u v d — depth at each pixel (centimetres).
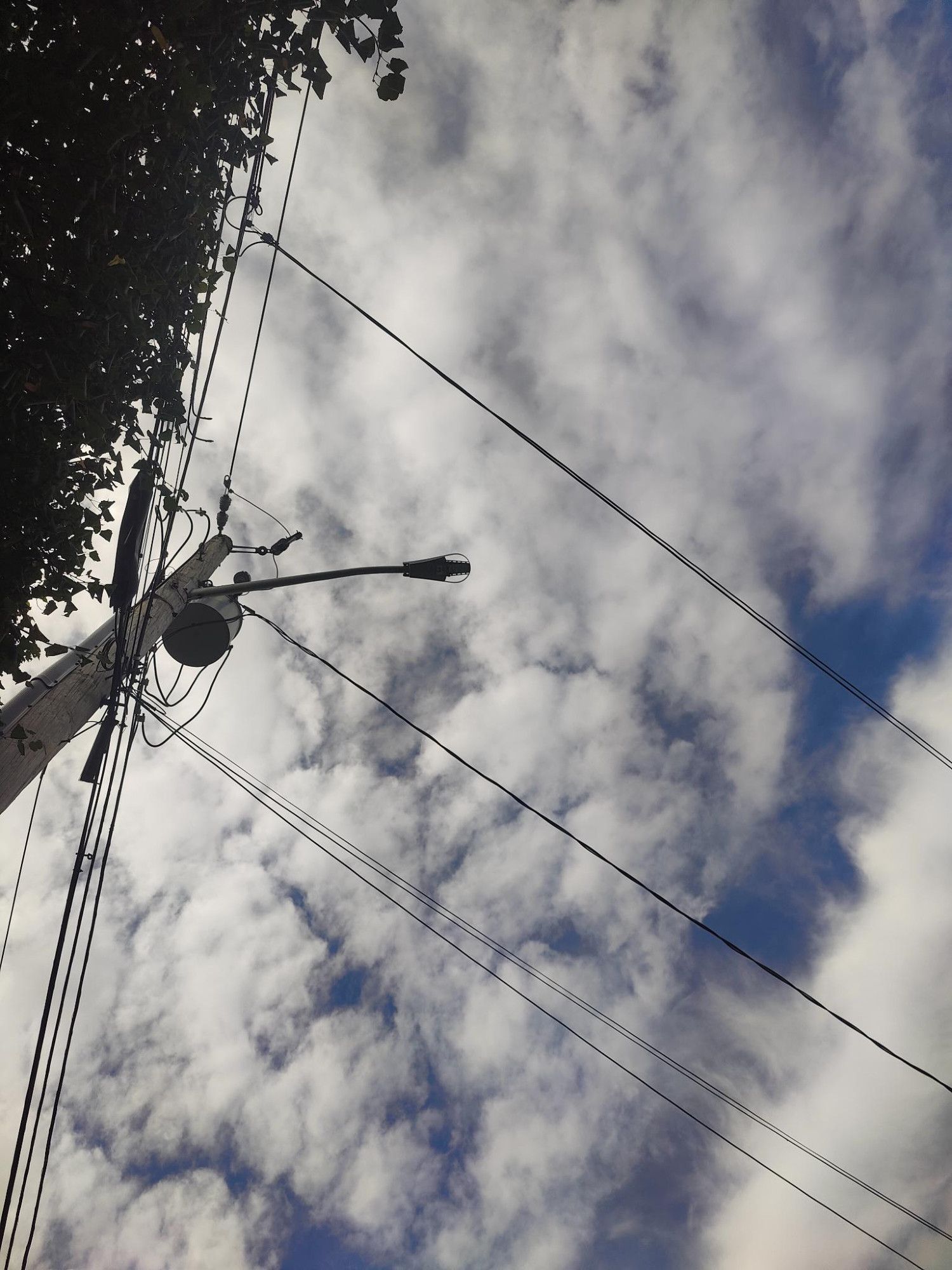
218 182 400
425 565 701
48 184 322
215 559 684
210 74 363
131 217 365
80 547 390
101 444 384
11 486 355
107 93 316
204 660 634
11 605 358
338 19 367
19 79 293
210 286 425
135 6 315
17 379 342
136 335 371
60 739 438
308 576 680
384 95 381
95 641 503
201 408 518
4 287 334
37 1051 413
